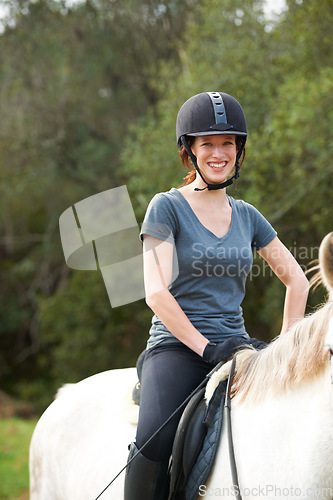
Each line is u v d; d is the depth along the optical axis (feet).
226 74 42.91
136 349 54.90
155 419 8.67
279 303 39.68
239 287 9.09
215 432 8.27
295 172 34.88
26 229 69.67
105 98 63.62
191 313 8.88
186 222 8.91
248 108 42.01
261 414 7.93
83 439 11.05
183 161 9.78
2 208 63.93
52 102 60.75
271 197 38.06
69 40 61.11
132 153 50.14
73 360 55.57
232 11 44.19
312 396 7.39
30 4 59.98
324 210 36.99
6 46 60.59
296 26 39.17
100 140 65.21
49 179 63.00
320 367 7.30
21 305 71.92
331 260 6.78
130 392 10.77
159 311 8.52
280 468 7.46
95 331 55.16
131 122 63.41
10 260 74.02
